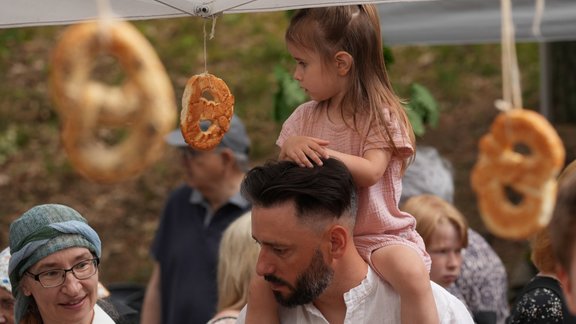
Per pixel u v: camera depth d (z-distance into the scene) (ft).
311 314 11.69
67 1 11.34
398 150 11.37
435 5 22.80
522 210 11.91
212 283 22.08
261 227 10.86
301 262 10.85
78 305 13.47
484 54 46.21
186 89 11.00
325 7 11.34
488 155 12.24
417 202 18.19
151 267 38.19
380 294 11.47
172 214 23.06
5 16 11.50
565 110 32.73
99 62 43.45
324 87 11.44
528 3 22.06
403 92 40.70
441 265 17.81
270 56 46.68
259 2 10.94
